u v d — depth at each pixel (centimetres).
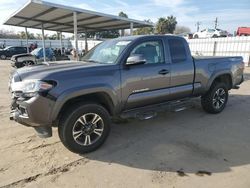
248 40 1983
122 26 2014
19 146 435
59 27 2242
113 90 417
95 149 415
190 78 539
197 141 456
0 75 1477
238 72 662
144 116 470
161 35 503
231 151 415
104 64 426
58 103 366
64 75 375
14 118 392
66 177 339
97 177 339
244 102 761
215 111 618
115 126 532
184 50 535
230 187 314
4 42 4622
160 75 480
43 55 2077
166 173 347
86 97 407
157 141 455
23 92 368
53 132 497
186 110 652
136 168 361
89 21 1753
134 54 448
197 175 341
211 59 591
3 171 354
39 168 362
